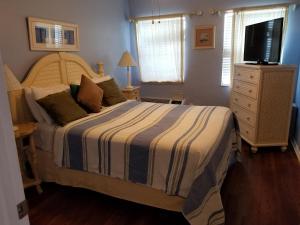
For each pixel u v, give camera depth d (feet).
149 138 6.61
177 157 6.01
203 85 15.31
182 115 8.99
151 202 6.75
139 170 6.54
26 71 9.18
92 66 12.94
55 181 8.30
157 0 15.06
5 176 1.98
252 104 10.90
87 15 12.24
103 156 7.01
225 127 7.93
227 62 14.55
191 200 5.57
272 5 12.61
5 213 2.00
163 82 16.03
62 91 9.12
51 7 10.10
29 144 8.06
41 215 7.10
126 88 14.26
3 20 8.25
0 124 1.91
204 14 14.23
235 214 6.93
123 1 15.26
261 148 11.57
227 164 8.35
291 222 6.59
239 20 13.47
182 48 15.02
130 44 16.42
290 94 10.39
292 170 9.40
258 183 8.54
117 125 7.91
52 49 10.18
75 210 7.32
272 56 10.58
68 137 7.52
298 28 12.11
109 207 7.45
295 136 11.63
